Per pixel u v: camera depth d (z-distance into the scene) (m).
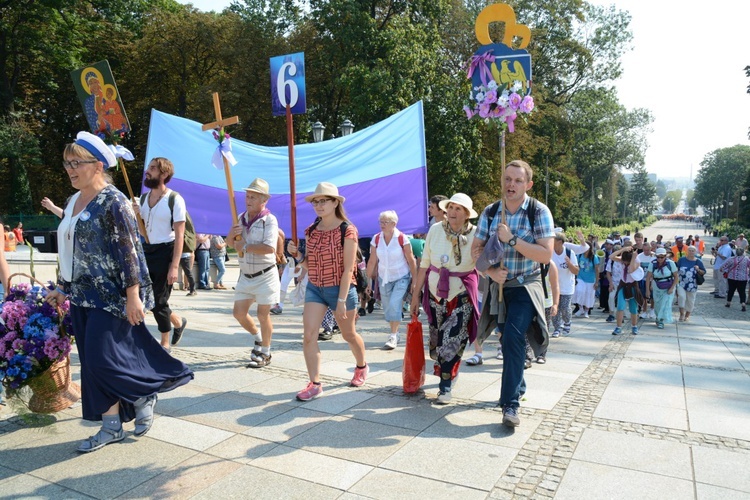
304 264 4.87
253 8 31.08
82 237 3.49
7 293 4.15
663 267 10.34
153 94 33.59
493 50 4.16
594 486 3.19
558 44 36.94
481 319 4.32
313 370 4.74
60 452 3.62
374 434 3.93
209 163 9.26
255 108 30.23
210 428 4.03
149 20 33.59
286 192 9.49
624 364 6.46
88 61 32.34
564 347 7.70
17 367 3.85
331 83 28.17
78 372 5.42
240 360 6.06
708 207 141.50
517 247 3.91
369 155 9.68
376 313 10.94
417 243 8.76
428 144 25.55
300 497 3.05
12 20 27.88
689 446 3.78
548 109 37.25
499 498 3.04
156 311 5.54
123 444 3.73
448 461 3.50
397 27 25.48
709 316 13.57
